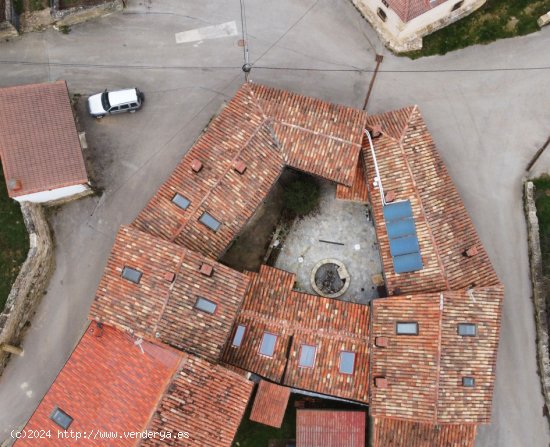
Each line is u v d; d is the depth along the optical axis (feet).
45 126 109.19
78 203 118.93
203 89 121.19
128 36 121.49
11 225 114.42
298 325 102.68
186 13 121.80
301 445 105.29
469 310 97.55
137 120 120.37
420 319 97.45
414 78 121.19
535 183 118.83
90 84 120.67
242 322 103.09
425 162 105.29
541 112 120.67
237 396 94.12
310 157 104.53
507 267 117.70
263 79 121.08
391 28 117.80
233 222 103.45
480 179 119.44
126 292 95.81
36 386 114.73
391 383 97.50
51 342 115.85
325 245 118.11
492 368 97.50
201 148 104.63
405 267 103.19
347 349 102.27
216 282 97.55
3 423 113.60
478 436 113.91
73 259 117.91
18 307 110.11
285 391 103.09
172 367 90.33
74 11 118.21
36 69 120.47
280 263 117.70
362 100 120.88
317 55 121.39
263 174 104.27
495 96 121.08
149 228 102.06
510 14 121.39
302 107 105.19
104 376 92.99
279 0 121.60
